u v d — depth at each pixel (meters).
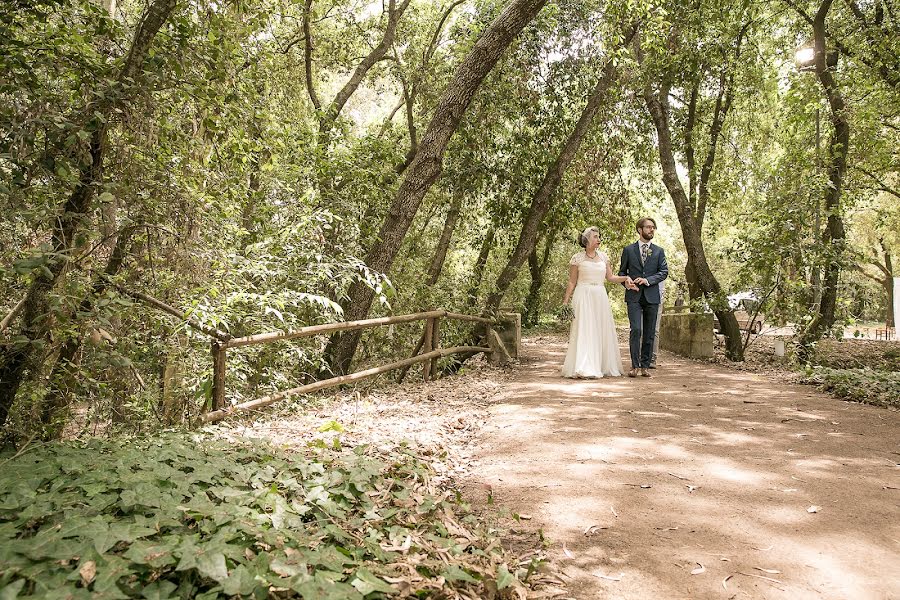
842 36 12.69
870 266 29.73
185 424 4.90
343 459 3.76
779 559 2.85
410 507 3.39
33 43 3.81
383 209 9.70
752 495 3.67
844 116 11.85
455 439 5.23
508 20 8.25
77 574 1.91
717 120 15.16
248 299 5.79
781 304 11.03
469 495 3.82
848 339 19.94
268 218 7.19
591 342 8.74
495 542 3.02
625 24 11.38
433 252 15.21
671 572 2.75
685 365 10.60
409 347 10.46
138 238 5.25
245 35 5.33
